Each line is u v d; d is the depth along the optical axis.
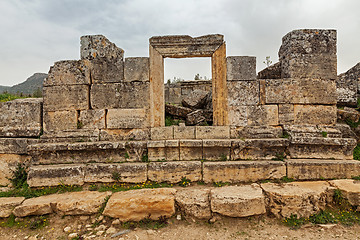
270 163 6.13
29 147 6.32
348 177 6.11
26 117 7.11
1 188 6.40
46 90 7.07
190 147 6.55
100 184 6.16
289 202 5.09
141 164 6.21
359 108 8.66
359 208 5.22
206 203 5.18
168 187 5.96
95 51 7.30
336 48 6.97
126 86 7.01
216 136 6.95
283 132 6.92
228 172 6.07
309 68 6.95
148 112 7.01
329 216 5.11
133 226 5.05
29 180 5.97
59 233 4.92
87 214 5.29
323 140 6.42
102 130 7.02
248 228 4.89
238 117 6.99
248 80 6.98
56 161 6.53
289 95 6.95
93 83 7.06
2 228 5.11
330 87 6.98
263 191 5.48
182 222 5.10
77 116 7.07
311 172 6.12
